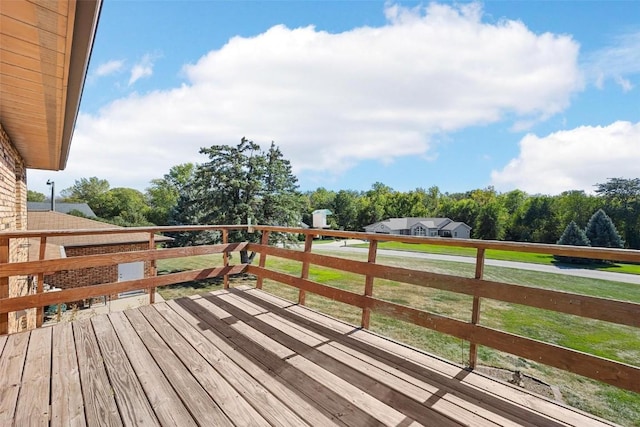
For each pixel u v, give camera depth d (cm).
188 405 165
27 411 159
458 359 400
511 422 153
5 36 177
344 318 607
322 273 1197
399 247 2714
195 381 189
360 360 218
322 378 194
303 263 344
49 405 165
